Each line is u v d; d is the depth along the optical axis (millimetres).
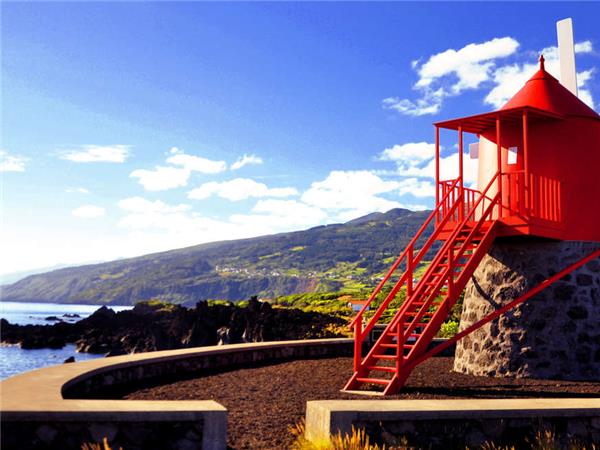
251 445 7473
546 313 13992
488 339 14492
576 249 14117
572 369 13648
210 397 10242
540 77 15164
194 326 64375
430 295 12234
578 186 14344
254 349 15578
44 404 6516
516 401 7977
